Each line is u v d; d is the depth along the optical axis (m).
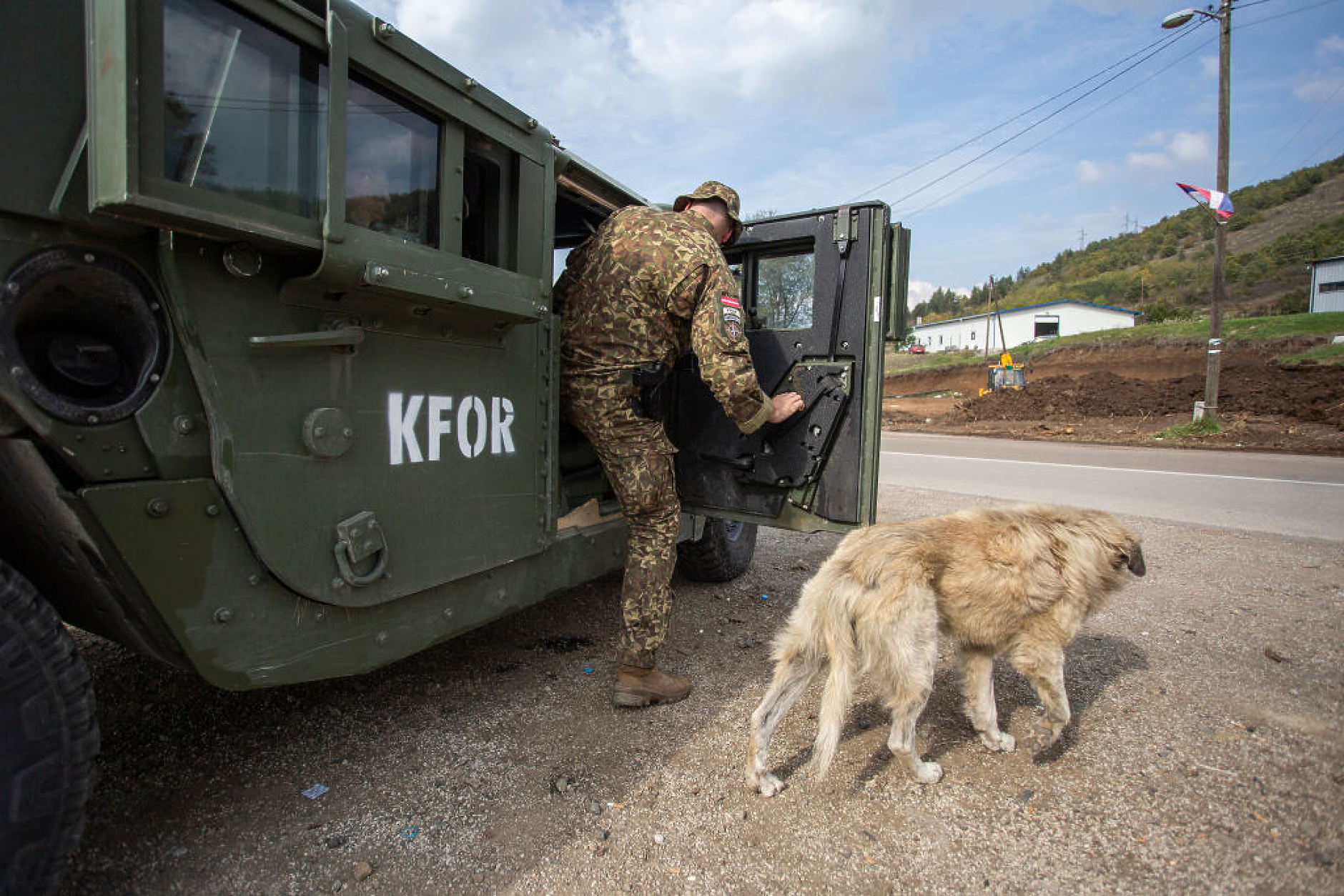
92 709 1.63
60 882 1.77
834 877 2.02
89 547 1.62
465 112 2.32
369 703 2.98
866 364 3.22
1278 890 1.97
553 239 2.81
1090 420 17.31
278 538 1.90
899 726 2.47
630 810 2.31
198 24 1.57
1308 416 14.35
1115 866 2.08
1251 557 5.54
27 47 1.42
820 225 3.33
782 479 3.44
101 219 1.51
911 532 2.59
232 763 2.49
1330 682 3.36
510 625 3.96
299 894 1.89
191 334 1.70
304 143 1.84
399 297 2.09
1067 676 3.41
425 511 2.34
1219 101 13.95
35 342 1.60
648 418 2.91
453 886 1.94
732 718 2.96
